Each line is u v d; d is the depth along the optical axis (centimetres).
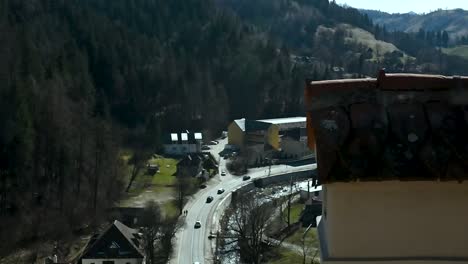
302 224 5116
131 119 8112
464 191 477
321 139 474
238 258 4447
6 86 5459
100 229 5050
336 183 475
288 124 8256
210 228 5081
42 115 5569
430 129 473
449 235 484
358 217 487
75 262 4322
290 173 6962
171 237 4597
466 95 488
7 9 7656
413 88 498
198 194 6062
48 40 7831
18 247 4597
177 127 8419
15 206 4988
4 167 5116
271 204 5456
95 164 5588
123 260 4144
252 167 7231
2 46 6309
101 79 8275
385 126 476
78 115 5981
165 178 6512
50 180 5362
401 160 459
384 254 488
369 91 500
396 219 485
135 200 5722
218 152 7812
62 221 4925
